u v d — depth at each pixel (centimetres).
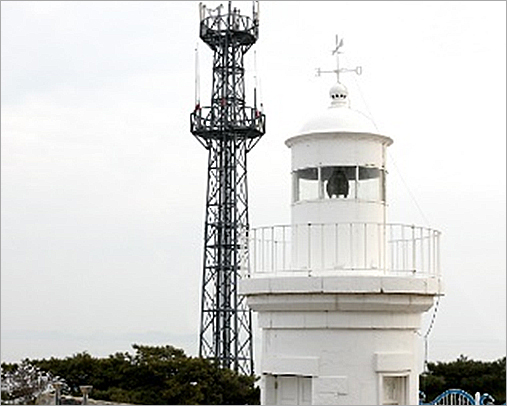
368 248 1212
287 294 1159
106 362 4062
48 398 3241
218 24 4591
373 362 1152
